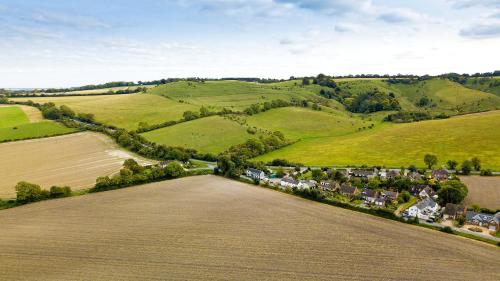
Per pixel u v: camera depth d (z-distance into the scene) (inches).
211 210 3919.8
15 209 3905.0
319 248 2955.2
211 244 3011.8
